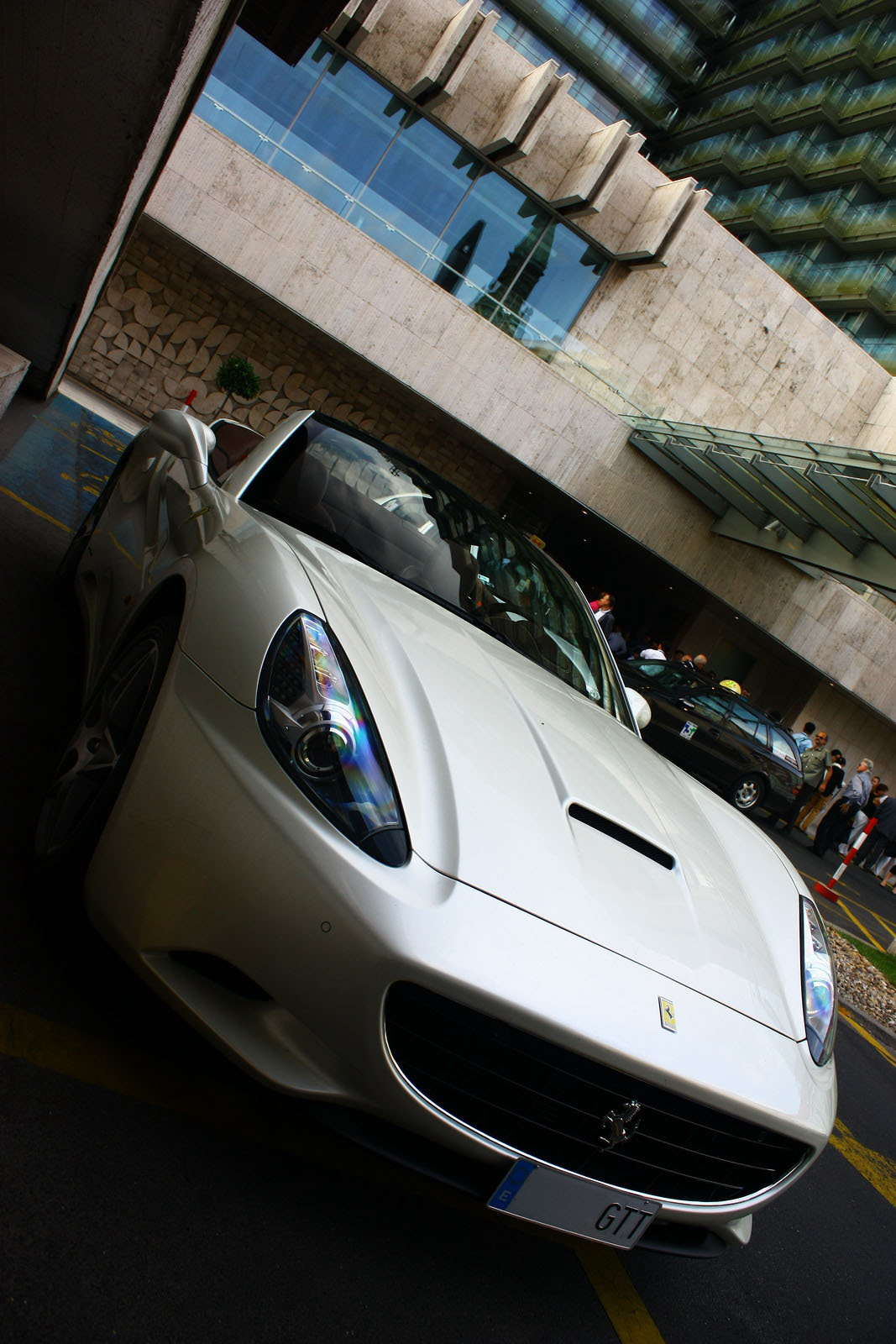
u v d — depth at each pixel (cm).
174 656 171
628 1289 194
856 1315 233
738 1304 212
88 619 304
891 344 3606
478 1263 172
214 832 149
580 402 1777
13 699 272
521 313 1762
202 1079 170
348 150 1633
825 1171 315
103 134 409
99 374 1769
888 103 4388
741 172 4897
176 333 1780
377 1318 145
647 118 5428
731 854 231
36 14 340
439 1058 146
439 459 2009
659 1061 153
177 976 152
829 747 2289
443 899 147
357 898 141
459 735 179
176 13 311
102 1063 159
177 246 1694
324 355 1861
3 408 500
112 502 340
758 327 1948
